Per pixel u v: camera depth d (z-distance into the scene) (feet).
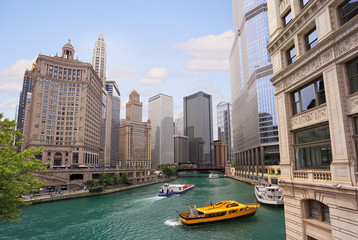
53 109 432.25
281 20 72.08
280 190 197.47
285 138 65.21
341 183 44.45
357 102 43.11
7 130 84.43
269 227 134.51
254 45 467.93
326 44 49.42
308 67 56.59
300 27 59.26
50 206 202.08
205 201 226.99
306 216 55.36
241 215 153.38
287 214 61.57
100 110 583.58
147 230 136.05
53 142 421.18
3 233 129.80
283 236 119.65
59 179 273.33
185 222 142.51
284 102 66.49
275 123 385.09
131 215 171.53
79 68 474.90
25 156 81.30
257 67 447.42
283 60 69.21
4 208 76.18
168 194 265.13
